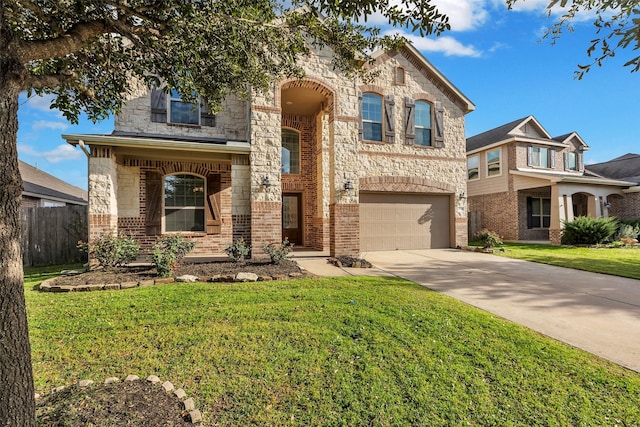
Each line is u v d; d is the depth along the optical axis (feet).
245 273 22.79
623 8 7.04
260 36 12.43
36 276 24.88
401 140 42.42
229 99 36.50
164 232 34.55
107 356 11.15
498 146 60.03
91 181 27.22
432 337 12.84
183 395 8.71
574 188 50.57
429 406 8.77
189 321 14.21
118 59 12.26
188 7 9.48
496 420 8.28
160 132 33.99
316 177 41.55
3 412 5.82
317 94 35.32
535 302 17.87
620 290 20.58
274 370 10.39
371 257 35.42
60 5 8.82
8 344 5.93
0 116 5.85
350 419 8.26
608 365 10.93
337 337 12.67
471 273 26.03
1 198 5.92
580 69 8.40
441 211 44.62
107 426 6.97
